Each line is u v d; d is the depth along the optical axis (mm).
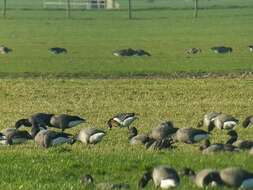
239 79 74500
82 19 149750
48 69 84250
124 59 91812
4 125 49000
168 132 36531
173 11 166750
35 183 28000
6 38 117062
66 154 34156
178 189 24812
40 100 62219
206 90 66562
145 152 34688
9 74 81125
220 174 24578
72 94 65188
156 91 66250
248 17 150000
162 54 96625
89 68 84750
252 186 24047
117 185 25891
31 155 34031
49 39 115750
